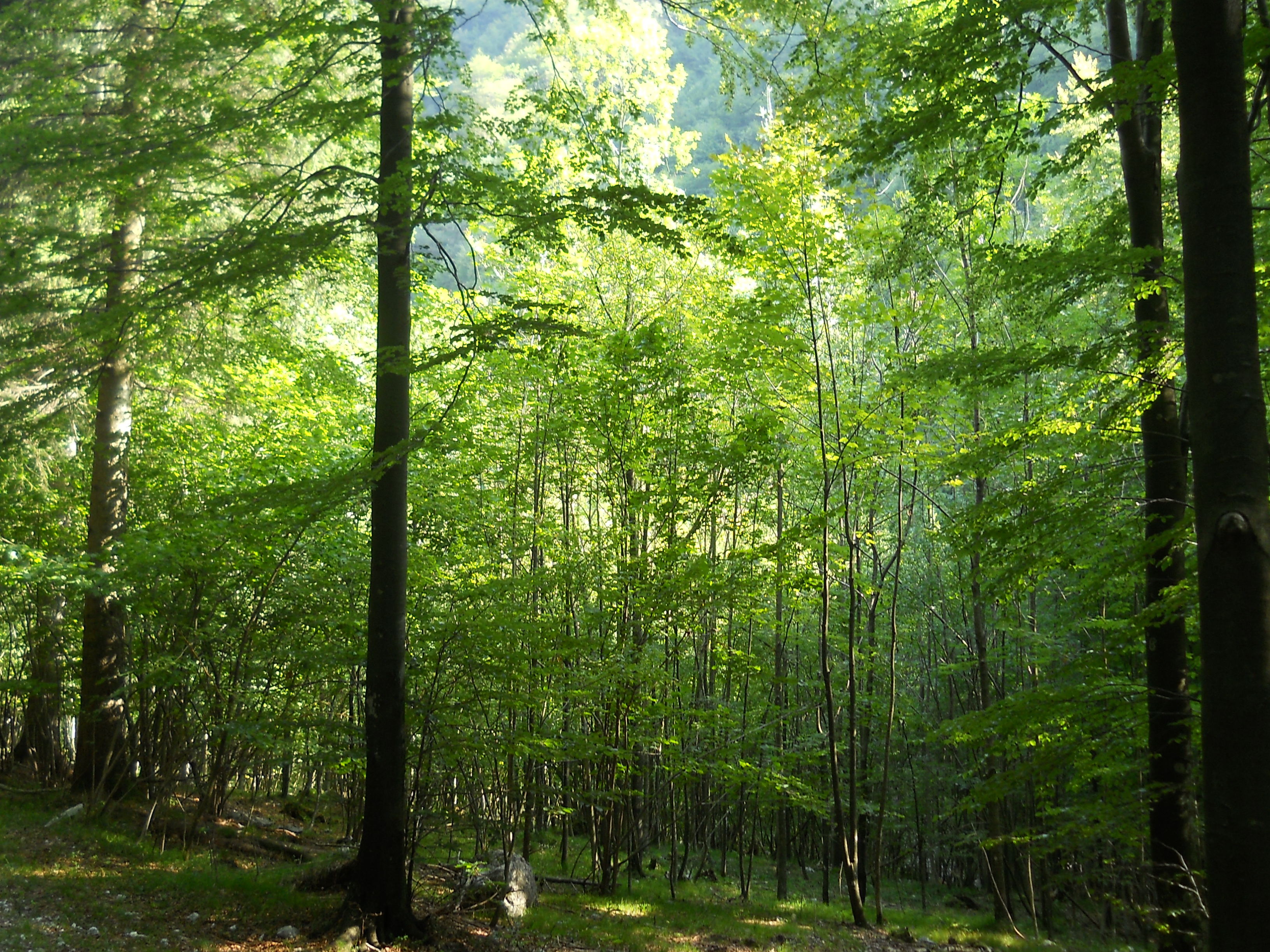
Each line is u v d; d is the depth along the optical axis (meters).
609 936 8.27
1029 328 12.27
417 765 7.83
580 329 7.01
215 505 7.23
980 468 8.77
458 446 8.01
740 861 12.41
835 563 12.82
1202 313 4.08
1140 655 12.66
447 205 7.38
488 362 11.91
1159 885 7.38
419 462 11.02
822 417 11.41
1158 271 7.75
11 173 7.98
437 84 7.79
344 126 7.61
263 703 8.62
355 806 11.30
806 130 10.05
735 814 17.20
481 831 10.11
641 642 11.06
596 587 10.66
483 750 8.00
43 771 11.18
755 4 8.09
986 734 8.38
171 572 8.39
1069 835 8.11
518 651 8.52
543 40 9.24
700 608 10.80
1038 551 8.04
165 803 9.43
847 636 15.13
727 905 11.36
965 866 19.55
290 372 12.85
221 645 8.81
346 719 10.75
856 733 15.19
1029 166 15.09
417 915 7.67
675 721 11.25
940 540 8.98
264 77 9.22
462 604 8.80
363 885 6.95
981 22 6.84
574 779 11.51
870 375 14.53
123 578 8.30
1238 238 4.05
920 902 15.95
